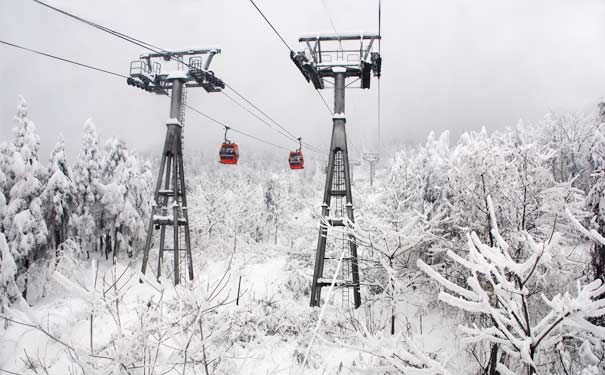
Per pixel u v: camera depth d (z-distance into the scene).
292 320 12.05
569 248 10.71
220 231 37.91
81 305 12.52
